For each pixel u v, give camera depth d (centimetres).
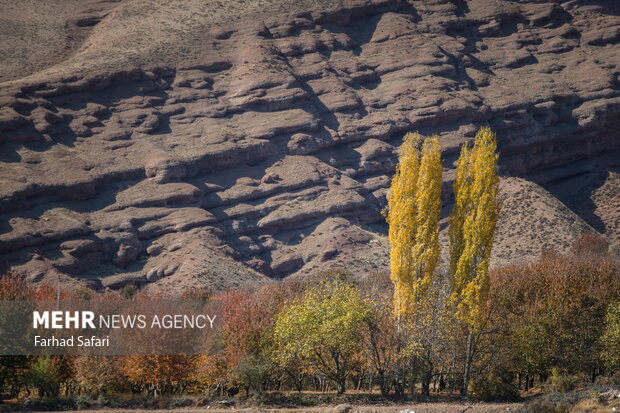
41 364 15462
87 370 15850
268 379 16725
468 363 16262
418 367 16375
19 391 16975
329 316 15662
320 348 16012
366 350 16362
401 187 16688
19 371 15725
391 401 15462
